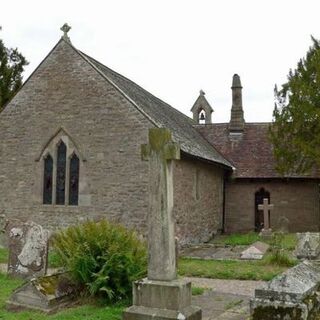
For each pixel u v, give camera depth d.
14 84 30.06
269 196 26.23
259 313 5.93
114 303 9.38
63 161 19.33
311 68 22.41
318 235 14.72
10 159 20.02
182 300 7.61
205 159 20.73
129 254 9.67
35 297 8.93
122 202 18.06
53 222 19.00
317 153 21.42
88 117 18.94
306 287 6.14
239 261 15.59
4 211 19.86
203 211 22.59
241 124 29.30
